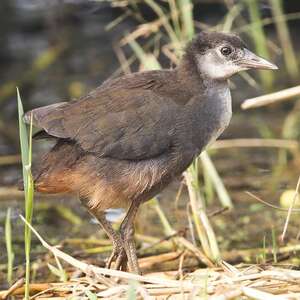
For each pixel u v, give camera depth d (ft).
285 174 48.29
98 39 64.08
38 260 38.93
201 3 63.46
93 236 42.06
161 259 37.68
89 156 33.45
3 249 40.75
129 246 34.50
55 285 32.60
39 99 56.90
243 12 60.59
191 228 38.17
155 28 46.06
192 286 29.68
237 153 51.78
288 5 63.31
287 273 30.27
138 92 33.88
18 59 61.87
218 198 45.91
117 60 61.36
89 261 37.50
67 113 33.22
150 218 43.70
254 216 43.50
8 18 65.82
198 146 34.53
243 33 60.95
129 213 34.55
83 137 32.96
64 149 33.55
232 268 32.42
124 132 33.27
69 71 60.80
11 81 59.11
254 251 38.88
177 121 33.78
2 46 63.46
